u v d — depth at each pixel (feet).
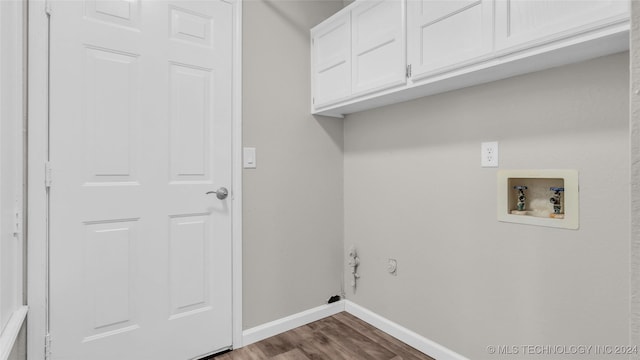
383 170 6.72
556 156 4.31
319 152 7.32
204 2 5.76
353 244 7.49
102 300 4.85
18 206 4.06
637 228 1.32
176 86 5.48
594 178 4.01
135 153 5.11
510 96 4.74
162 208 5.36
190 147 5.63
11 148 3.81
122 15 4.98
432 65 4.80
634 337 1.34
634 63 1.33
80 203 4.67
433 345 5.79
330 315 7.43
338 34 6.43
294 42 6.95
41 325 4.37
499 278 4.92
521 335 4.69
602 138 3.94
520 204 4.78
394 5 5.29
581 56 3.91
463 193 5.34
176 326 5.50
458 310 5.45
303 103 7.08
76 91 4.63
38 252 4.35
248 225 6.32
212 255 5.89
